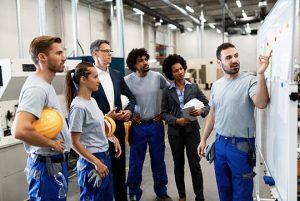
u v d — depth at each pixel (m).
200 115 2.37
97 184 1.73
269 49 1.73
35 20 5.79
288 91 1.25
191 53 12.27
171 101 2.54
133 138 2.60
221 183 1.87
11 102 2.71
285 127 1.32
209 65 7.75
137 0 7.51
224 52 1.78
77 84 1.75
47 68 1.47
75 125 1.66
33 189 1.49
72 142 1.67
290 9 1.23
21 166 2.63
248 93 1.70
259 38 2.40
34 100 1.36
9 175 2.53
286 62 1.29
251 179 1.74
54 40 1.47
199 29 10.85
